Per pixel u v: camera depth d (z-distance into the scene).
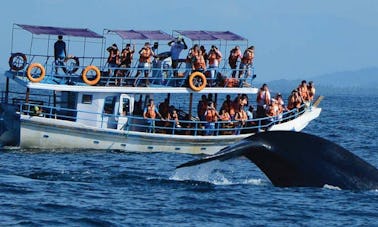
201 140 124.12
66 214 63.88
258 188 74.75
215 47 129.50
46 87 120.56
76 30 128.88
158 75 128.25
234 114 128.50
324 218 63.91
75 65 127.12
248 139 64.56
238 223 62.47
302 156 65.38
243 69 130.50
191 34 135.62
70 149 120.81
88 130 120.81
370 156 133.88
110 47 128.00
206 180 79.38
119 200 69.06
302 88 136.75
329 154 66.69
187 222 62.22
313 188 67.12
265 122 130.50
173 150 124.06
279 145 65.00
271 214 65.25
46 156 110.88
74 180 79.25
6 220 61.38
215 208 66.94
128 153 120.00
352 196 67.88
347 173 67.31
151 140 123.06
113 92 123.94
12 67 126.81
